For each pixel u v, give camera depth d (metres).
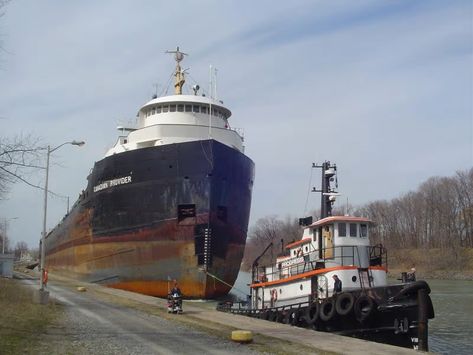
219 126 37.03
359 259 21.62
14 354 11.52
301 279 21.70
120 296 30.22
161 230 30.78
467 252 92.75
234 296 35.03
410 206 108.38
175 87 40.41
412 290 17.08
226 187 30.62
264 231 108.25
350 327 18.72
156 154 31.19
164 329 17.62
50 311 21.38
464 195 101.94
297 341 15.41
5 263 49.00
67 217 49.94
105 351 12.75
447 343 23.78
